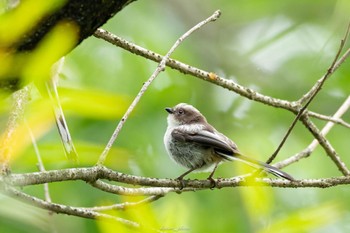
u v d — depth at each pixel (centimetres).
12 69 388
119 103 438
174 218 634
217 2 1825
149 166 1275
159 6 1703
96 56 1383
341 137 1520
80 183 1166
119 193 712
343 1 1358
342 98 1588
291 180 791
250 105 1636
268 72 1728
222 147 949
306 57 1680
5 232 721
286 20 1744
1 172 583
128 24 1512
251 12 1775
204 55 1814
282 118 1590
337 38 1591
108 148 684
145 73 1404
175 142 981
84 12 403
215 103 1633
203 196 1227
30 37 383
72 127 1230
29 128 450
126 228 554
